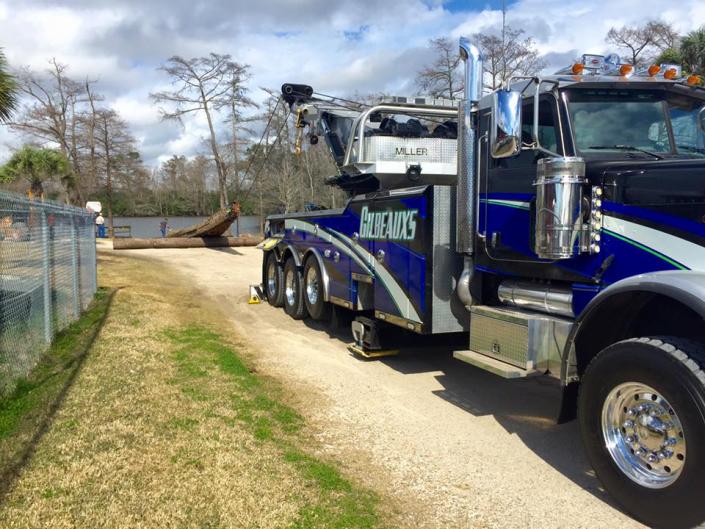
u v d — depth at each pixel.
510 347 4.35
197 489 3.44
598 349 3.80
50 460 3.70
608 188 3.73
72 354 6.27
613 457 3.37
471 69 4.96
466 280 5.16
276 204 39.78
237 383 5.57
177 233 26.09
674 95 4.35
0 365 4.86
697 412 2.85
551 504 3.52
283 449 4.12
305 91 9.38
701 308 2.87
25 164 23.84
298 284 9.09
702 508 2.87
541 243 3.93
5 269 5.05
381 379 6.09
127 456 3.81
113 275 13.71
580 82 4.15
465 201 5.05
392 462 4.08
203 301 10.91
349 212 7.06
